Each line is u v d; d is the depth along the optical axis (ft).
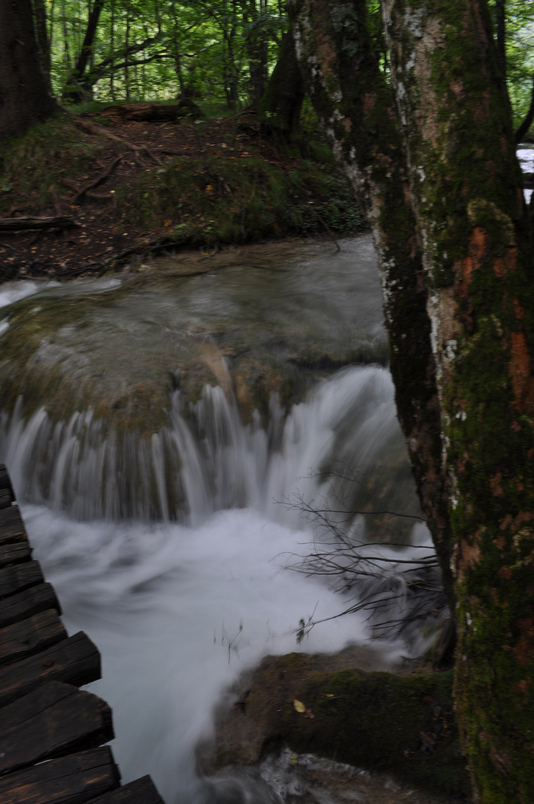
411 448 8.47
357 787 8.99
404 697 9.70
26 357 19.61
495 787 5.72
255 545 16.22
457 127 6.00
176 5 40.60
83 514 17.42
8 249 30.99
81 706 7.63
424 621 12.26
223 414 17.87
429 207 6.16
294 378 18.60
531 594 5.52
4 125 36.09
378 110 7.77
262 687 11.02
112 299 24.21
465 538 5.91
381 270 8.23
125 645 13.10
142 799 6.62
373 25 31.76
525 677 5.54
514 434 5.64
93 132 37.93
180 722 11.07
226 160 35.70
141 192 33.22
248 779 9.82
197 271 28.04
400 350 8.22
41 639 8.79
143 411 17.21
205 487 17.48
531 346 5.75
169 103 47.55
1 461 18.99
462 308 5.98
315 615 13.39
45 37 49.08
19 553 10.82
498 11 44.37
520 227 5.95
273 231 34.09
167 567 15.62
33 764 6.99
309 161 39.88
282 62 39.45
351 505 15.80
